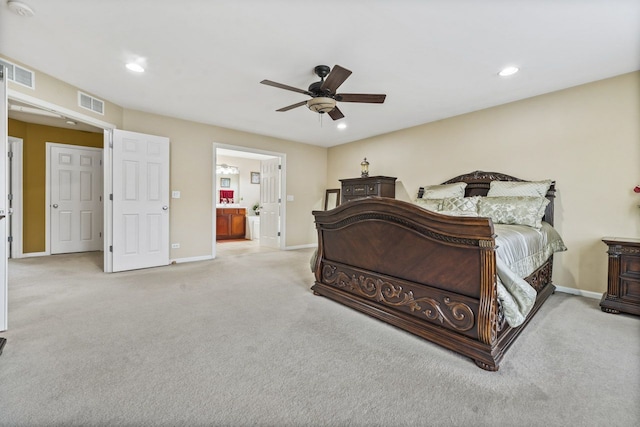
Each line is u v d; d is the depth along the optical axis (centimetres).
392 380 153
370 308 233
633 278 243
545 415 128
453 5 184
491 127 372
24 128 466
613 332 211
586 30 208
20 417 123
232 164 820
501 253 188
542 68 267
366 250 239
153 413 127
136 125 397
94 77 295
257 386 147
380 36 220
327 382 151
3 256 203
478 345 168
